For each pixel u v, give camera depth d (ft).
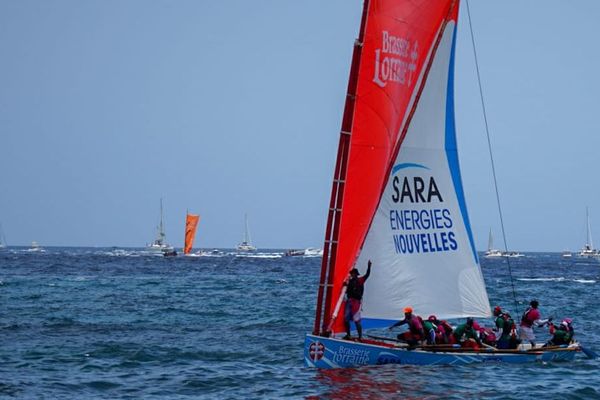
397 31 202.59
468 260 219.61
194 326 352.28
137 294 552.00
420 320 211.82
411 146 211.61
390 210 208.74
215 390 200.95
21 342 292.40
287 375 219.00
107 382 212.43
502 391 193.88
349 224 199.93
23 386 206.80
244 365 240.12
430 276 214.07
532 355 231.09
